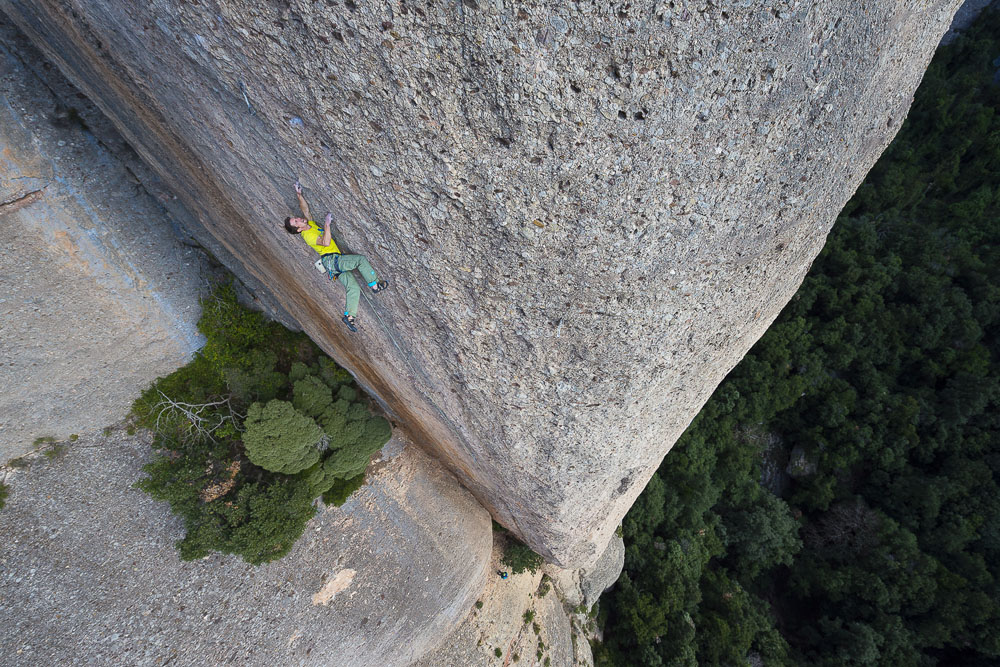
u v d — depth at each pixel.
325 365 9.04
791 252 5.10
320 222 4.56
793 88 3.54
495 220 3.83
